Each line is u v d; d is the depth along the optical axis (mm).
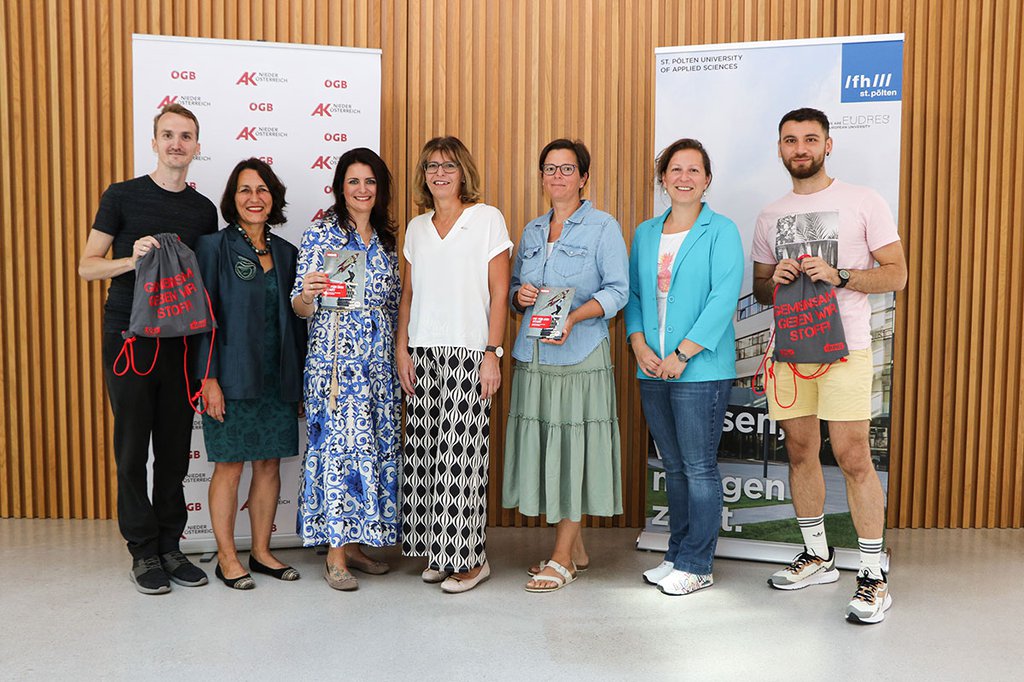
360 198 3264
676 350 3203
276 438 3377
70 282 4336
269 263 3363
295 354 3361
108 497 4402
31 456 4398
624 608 3111
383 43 4340
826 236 3242
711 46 3711
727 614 3051
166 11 4242
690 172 3244
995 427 4309
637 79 4352
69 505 4418
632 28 4332
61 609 3045
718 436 3320
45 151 4285
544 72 4348
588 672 2525
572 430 3287
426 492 3262
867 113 3537
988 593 3297
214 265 3244
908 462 4332
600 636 2822
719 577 3518
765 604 3168
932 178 4242
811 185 3348
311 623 2928
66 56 4250
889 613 3064
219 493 3350
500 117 4383
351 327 3248
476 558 3281
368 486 3240
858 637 2828
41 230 4336
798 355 3170
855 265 3236
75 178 4324
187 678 2469
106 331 3180
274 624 2914
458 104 4375
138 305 3039
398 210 4371
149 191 3211
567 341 3271
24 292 4332
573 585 3396
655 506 3906
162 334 3059
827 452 3652
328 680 2461
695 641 2783
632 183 4379
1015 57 4184
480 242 3266
